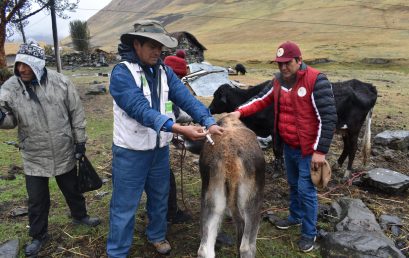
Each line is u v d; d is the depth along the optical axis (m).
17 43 41.06
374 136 8.26
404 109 11.84
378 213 4.74
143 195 5.25
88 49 45.44
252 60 46.34
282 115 4.04
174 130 2.94
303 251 3.95
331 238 3.84
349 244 3.69
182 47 30.94
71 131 3.88
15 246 3.94
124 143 3.33
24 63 3.38
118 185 3.46
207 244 3.19
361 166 6.40
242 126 3.84
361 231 3.96
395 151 7.11
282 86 3.98
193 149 4.77
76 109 3.85
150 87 3.27
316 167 3.69
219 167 3.25
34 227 3.91
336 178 5.95
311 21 92.75
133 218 3.56
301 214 4.38
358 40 62.91
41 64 3.47
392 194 5.24
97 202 5.08
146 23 3.10
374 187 5.42
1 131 8.93
